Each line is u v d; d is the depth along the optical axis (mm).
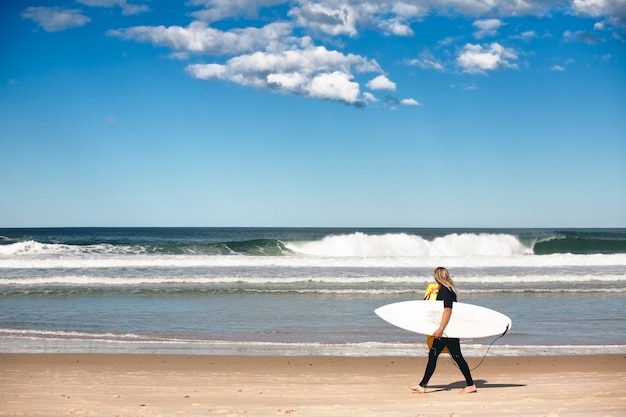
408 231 123000
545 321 14375
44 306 16031
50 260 24688
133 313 15078
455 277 22266
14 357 10117
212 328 13273
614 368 9672
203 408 6238
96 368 9375
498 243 36875
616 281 22266
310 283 21000
